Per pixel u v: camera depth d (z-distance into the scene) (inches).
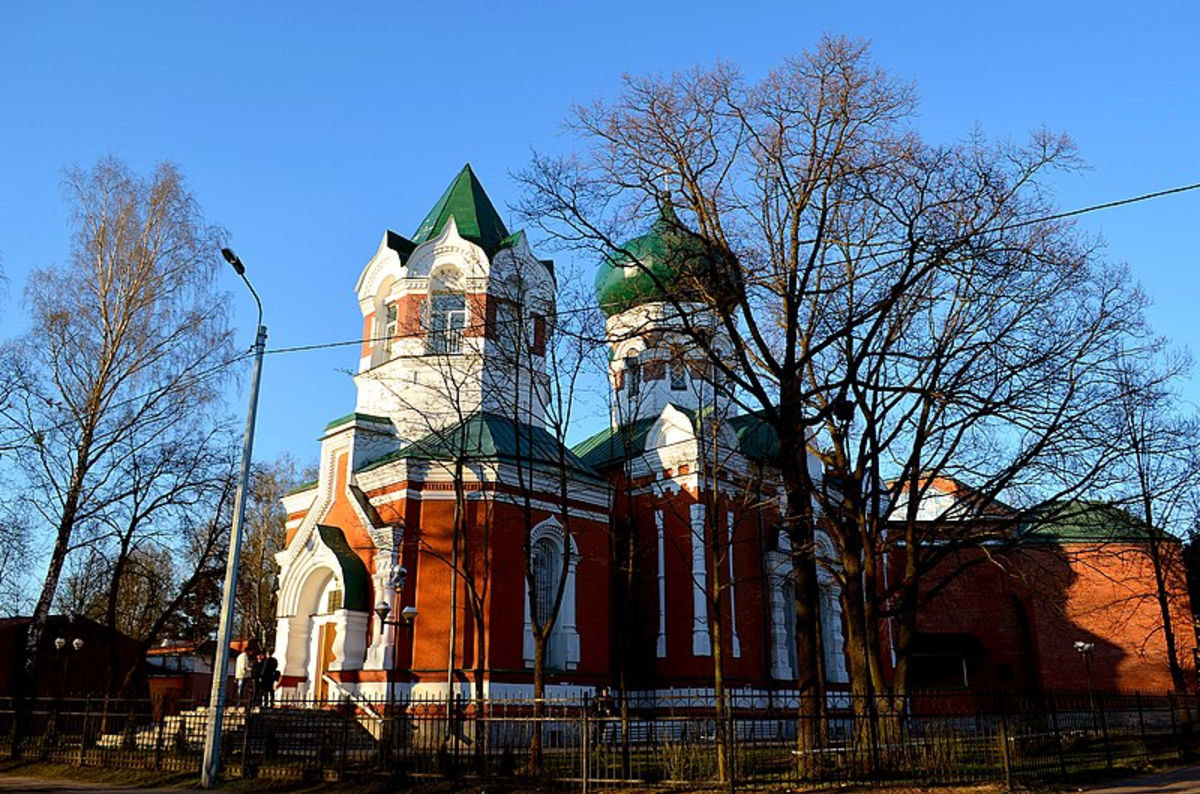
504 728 1073.5
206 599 2154.3
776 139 913.5
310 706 1186.0
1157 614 1759.4
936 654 1844.2
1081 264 970.7
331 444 1444.4
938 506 1868.8
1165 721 1642.5
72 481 1258.0
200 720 1075.9
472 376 1364.4
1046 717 1074.7
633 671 1439.5
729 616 1423.5
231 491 1334.9
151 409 1298.0
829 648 1590.8
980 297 984.9
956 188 893.2
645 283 1441.9
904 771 785.6
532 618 994.1
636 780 761.6
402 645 1242.0
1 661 1737.2
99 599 1920.5
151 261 1320.1
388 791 813.2
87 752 1063.0
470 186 1632.6
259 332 945.5
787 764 893.8
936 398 930.7
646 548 1483.8
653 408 1692.9
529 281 1486.2
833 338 886.4
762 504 1113.4
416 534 1288.1
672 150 924.0
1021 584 1801.2
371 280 1584.6
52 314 1278.3
